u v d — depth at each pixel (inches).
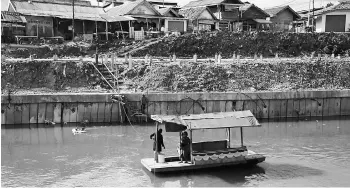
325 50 2281.0
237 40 2228.1
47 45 2015.3
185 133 942.4
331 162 1048.2
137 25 2518.5
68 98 1455.5
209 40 2198.6
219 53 2159.2
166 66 1737.2
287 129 1455.5
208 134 1360.7
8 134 1314.0
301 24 3324.3
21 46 1910.7
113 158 1062.4
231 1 2849.4
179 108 1525.6
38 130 1369.3
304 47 2276.1
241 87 1707.7
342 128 1482.5
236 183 876.6
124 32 2285.9
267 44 2241.6
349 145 1231.5
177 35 2206.0
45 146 1179.9
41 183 879.1
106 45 2117.4
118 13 2507.4
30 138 1267.2
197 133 1375.5
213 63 1812.3
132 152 1119.6
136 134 1330.0
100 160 1045.8
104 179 902.4
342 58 2073.1
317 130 1444.4
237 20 2768.2
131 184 869.2
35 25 2187.5
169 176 909.8
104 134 1323.8
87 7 2444.6
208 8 2706.7
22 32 2145.7
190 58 2070.6
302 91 1656.0
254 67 1813.5
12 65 1620.3
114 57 1833.2
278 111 1637.6
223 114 984.9
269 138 1315.2
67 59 1803.6
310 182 890.1
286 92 1633.9
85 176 924.0
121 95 1486.2
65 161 1038.4
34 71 1633.9
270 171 965.2
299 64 1871.3
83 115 1471.5
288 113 1651.1
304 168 992.9
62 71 1652.3
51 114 1453.0
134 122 1496.1
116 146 1181.7
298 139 1304.1
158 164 918.4
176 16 2596.0
